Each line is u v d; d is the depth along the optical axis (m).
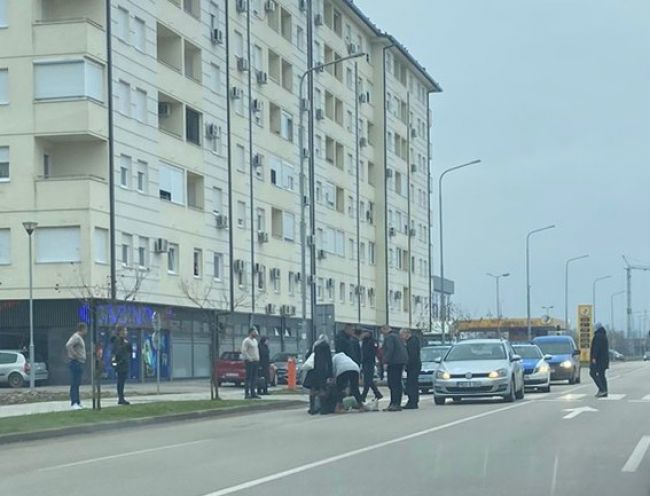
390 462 12.78
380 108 74.56
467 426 17.86
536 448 14.13
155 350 43.38
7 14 39.56
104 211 39.72
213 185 49.25
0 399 28.22
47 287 38.88
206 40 48.88
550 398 26.70
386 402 27.08
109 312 39.44
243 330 52.34
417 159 83.88
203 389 36.91
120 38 41.31
